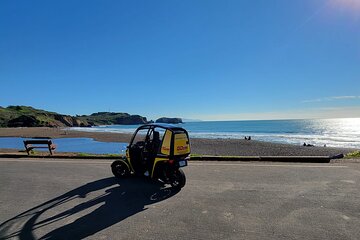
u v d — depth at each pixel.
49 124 134.62
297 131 69.50
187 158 7.36
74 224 4.88
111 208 5.65
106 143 35.62
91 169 9.77
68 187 7.34
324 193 6.33
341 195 6.17
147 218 5.05
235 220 4.87
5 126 121.06
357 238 4.12
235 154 22.98
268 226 4.59
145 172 7.95
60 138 45.97
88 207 5.74
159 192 6.72
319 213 5.12
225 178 7.94
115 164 8.34
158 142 7.64
